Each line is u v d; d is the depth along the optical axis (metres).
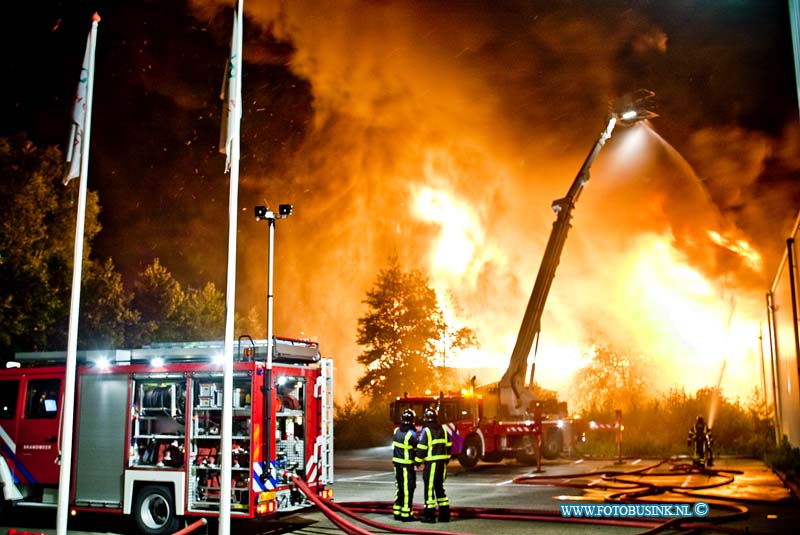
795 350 19.50
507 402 21.05
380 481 17.34
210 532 10.24
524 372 21.31
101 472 10.27
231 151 8.09
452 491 14.59
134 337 29.00
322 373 10.77
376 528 10.13
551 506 12.00
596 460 22.14
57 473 10.54
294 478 9.77
